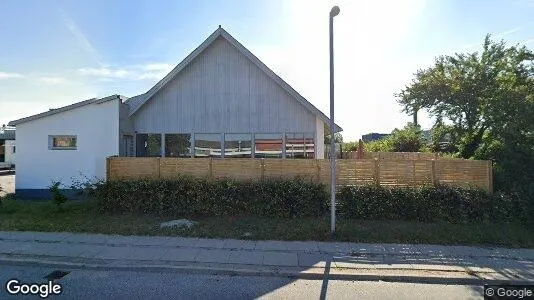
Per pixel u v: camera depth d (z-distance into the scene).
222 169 10.45
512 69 15.65
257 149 14.68
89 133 14.05
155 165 10.62
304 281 5.66
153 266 6.09
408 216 9.34
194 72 14.86
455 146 18.62
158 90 14.68
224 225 8.70
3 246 7.09
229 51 14.76
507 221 9.09
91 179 13.44
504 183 9.73
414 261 6.51
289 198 9.59
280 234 7.98
